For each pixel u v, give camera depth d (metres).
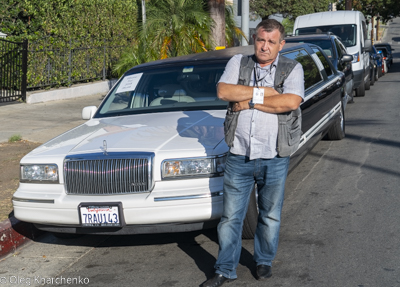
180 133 4.55
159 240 4.90
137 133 4.66
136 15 19.34
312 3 27.91
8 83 13.84
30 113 12.19
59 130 10.08
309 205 5.56
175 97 5.55
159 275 4.12
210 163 4.09
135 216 4.06
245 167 3.64
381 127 9.95
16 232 5.02
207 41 12.26
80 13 16.33
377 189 5.98
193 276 4.05
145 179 4.12
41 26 15.00
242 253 4.39
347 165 7.19
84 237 5.19
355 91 15.26
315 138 6.51
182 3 12.34
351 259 4.14
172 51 12.36
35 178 4.41
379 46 30.84
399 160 7.29
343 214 5.21
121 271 4.26
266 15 27.98
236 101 3.55
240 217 3.76
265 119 3.53
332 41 11.12
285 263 4.14
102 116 5.62
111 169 4.17
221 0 12.35
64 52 15.41
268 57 3.52
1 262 4.66
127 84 5.93
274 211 3.74
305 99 5.79
